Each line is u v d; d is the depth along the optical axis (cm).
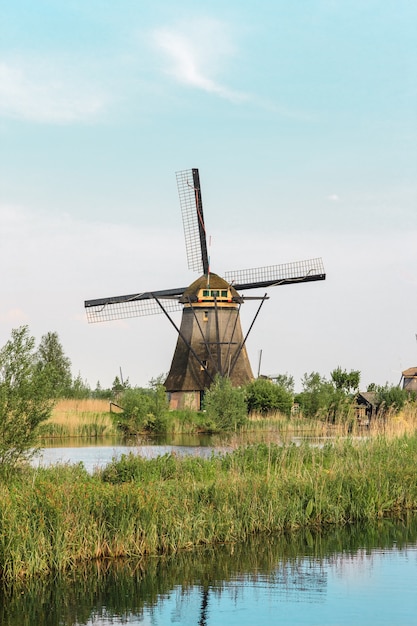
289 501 2822
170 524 2475
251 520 2692
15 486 2534
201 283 8875
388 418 4134
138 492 2459
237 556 2438
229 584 2180
